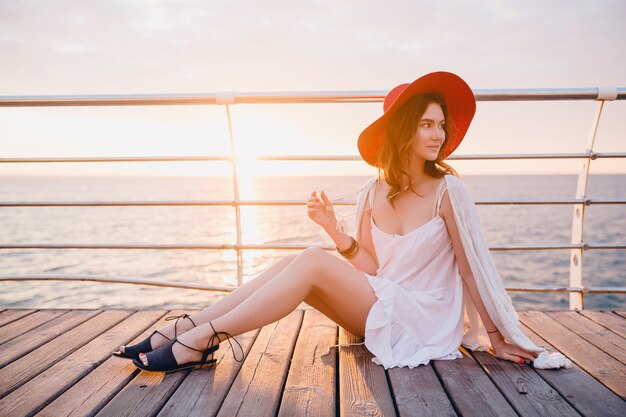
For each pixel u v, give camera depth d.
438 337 1.84
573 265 2.62
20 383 1.65
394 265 1.93
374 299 1.82
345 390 1.57
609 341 2.08
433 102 1.85
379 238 1.97
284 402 1.49
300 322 2.36
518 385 1.60
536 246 2.54
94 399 1.53
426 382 1.62
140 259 28.83
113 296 19.42
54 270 25.31
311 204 1.95
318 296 1.90
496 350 1.84
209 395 1.54
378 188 2.08
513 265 25.42
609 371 1.74
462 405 1.46
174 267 25.95
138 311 2.58
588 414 1.41
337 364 1.84
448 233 1.90
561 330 2.24
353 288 1.79
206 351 1.70
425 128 1.85
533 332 2.22
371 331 1.78
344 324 1.96
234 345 2.01
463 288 1.94
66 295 19.34
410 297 1.84
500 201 2.52
